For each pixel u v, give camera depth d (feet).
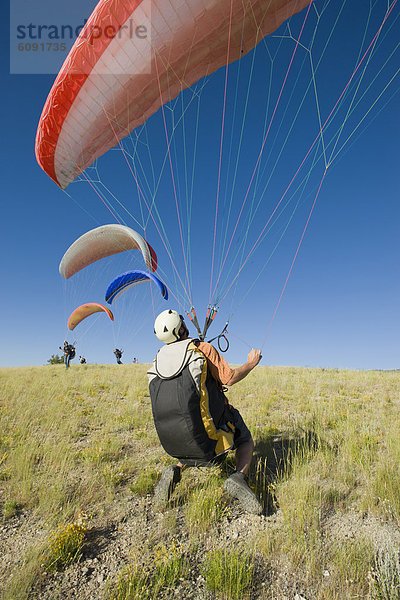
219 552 8.60
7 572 8.36
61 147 21.85
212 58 18.76
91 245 31.04
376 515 10.08
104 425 21.24
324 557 8.39
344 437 15.83
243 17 16.26
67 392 32.71
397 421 19.19
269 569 8.13
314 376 40.83
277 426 19.25
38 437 18.39
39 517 10.81
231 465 13.58
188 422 9.76
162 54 17.49
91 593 7.62
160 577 7.84
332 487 11.69
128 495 12.09
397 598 7.01
